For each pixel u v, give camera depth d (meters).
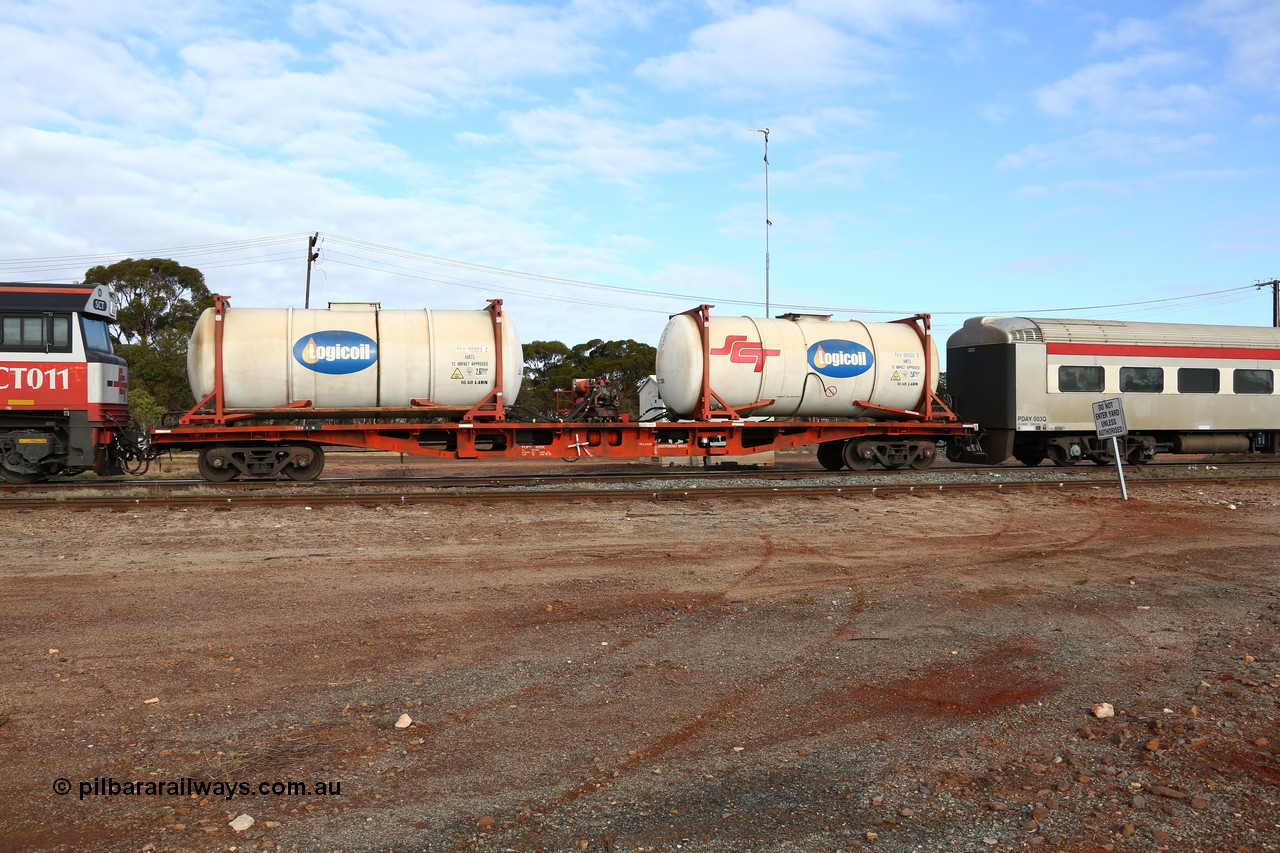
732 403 19.00
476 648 6.98
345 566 9.88
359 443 16.97
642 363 46.16
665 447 18.66
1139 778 4.70
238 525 12.40
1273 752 4.98
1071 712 5.68
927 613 8.12
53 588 8.70
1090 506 15.25
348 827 4.20
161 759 4.93
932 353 19.97
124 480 17.72
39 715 5.53
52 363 15.26
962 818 4.30
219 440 16.23
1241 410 22.16
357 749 5.09
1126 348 21.20
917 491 16.45
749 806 4.44
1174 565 10.30
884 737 5.31
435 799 4.50
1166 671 6.48
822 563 10.28
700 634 7.42
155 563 9.90
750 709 5.77
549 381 42.34
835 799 4.52
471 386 17.11
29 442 15.34
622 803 4.47
